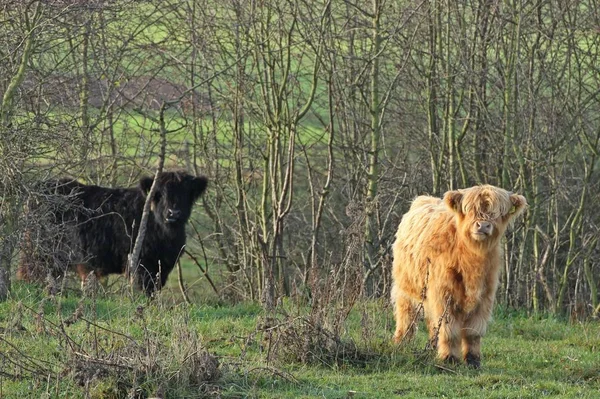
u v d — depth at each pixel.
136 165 18.19
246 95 18.62
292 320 10.91
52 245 14.59
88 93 17.91
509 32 17.81
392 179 19.02
